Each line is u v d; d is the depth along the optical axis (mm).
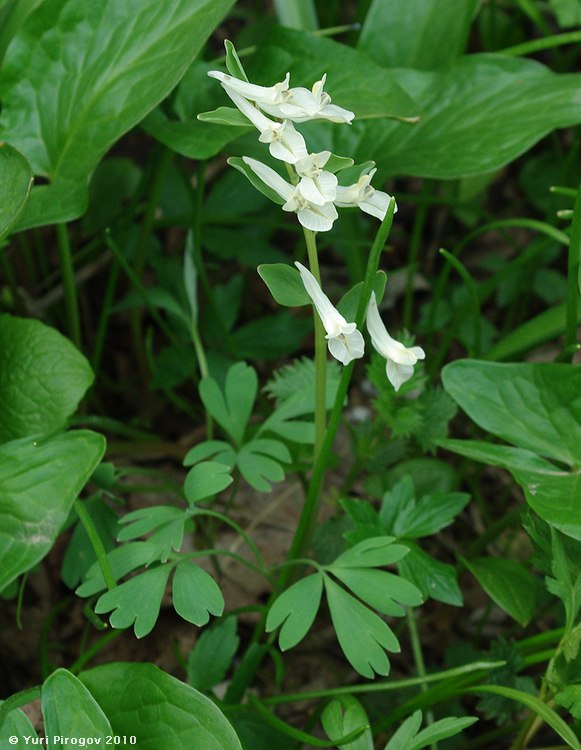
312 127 387
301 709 352
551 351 445
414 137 377
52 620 342
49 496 270
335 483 409
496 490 422
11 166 283
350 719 268
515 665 298
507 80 385
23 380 311
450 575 296
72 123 325
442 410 346
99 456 274
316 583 265
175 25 324
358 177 248
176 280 444
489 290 430
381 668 252
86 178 312
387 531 304
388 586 263
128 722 250
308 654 367
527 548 391
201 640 298
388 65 413
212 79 369
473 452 291
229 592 375
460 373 306
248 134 365
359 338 242
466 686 306
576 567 276
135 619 253
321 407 286
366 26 416
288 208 235
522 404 302
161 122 339
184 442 428
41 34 332
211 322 435
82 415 404
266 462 304
